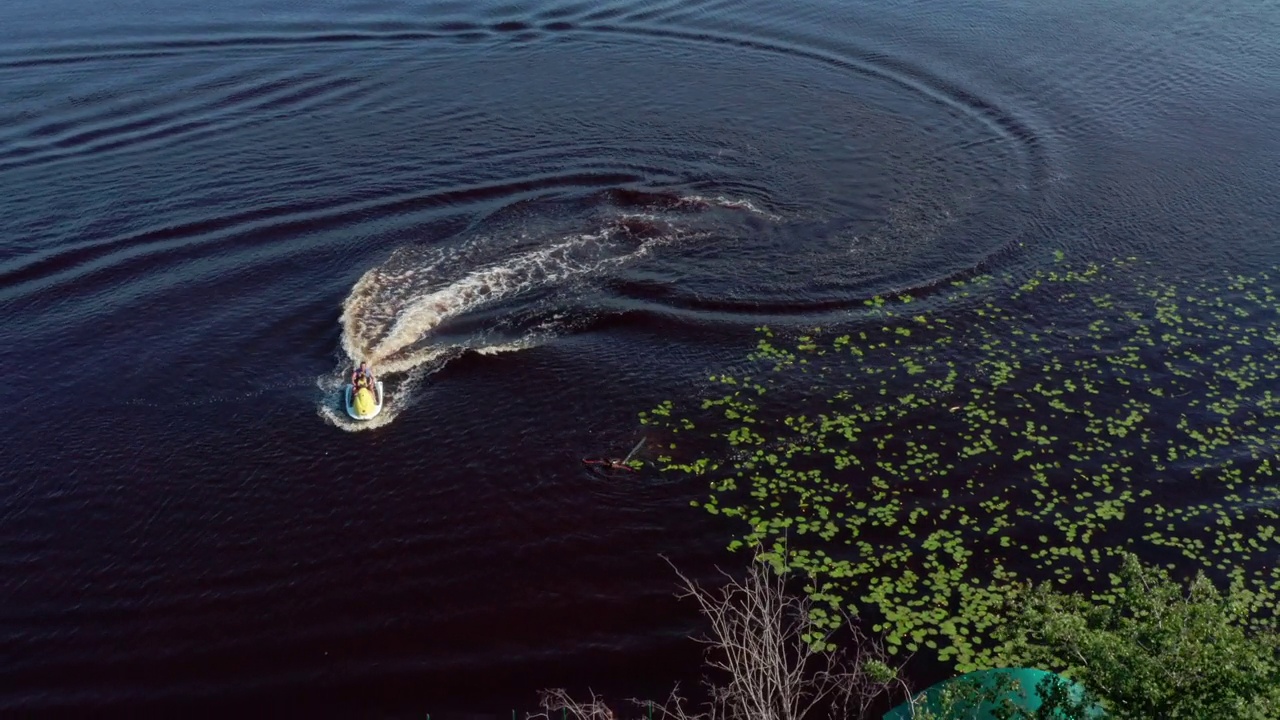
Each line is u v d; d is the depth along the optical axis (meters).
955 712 21.14
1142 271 38.34
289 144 49.31
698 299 37.50
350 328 36.16
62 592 26.95
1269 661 18.14
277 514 29.08
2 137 49.75
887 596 25.78
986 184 44.38
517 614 25.78
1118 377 33.06
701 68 56.84
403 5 66.19
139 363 35.16
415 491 29.62
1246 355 33.81
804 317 36.50
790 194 44.03
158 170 47.03
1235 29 59.22
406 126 50.94
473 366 34.47
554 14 64.56
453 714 23.45
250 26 62.97
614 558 27.25
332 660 24.80
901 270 38.84
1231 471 29.22
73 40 60.84
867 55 57.22
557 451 30.81
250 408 33.06
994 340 35.00
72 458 31.34
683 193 44.16
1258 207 42.06
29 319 37.56
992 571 26.36
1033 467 29.67
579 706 23.44
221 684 24.36
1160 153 46.47
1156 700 16.83
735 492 29.20
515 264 39.75
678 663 24.41
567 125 50.62
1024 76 54.06
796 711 22.89
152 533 28.66
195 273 39.72
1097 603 25.19
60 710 23.89
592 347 35.31
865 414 31.94
